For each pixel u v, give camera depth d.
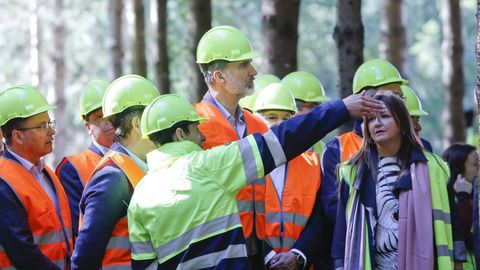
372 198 7.23
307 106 9.96
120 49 22.02
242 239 6.41
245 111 8.20
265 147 6.38
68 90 33.00
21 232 7.36
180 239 6.41
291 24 12.56
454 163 9.23
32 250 7.34
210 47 7.94
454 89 18.02
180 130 6.75
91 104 8.33
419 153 7.20
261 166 6.39
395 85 8.63
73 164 8.16
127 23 31.88
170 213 6.44
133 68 20.38
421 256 7.00
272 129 6.43
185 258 6.38
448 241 7.10
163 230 6.45
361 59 12.08
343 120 6.42
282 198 8.03
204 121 7.32
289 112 8.72
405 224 7.05
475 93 6.89
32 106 7.73
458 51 18.03
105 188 6.95
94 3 33.69
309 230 8.02
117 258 7.02
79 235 6.91
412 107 8.84
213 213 6.39
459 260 7.25
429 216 7.04
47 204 7.60
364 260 7.17
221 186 6.42
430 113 37.03
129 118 7.23
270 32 12.55
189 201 6.41
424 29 37.97
